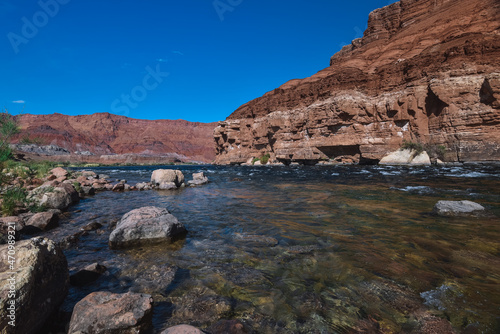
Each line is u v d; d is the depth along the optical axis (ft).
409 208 21.94
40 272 7.61
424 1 161.27
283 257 12.48
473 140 86.63
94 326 6.75
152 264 11.98
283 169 112.16
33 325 6.87
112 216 22.39
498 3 107.14
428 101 102.94
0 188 27.48
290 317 7.80
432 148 98.32
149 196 34.30
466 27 111.96
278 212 22.65
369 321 7.44
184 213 23.22
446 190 30.83
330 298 8.74
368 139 119.65
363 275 10.27
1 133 27.91
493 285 9.11
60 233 16.97
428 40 125.90
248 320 7.72
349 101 124.16
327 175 64.54
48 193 24.30
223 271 11.09
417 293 8.77
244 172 93.71
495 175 48.42
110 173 107.65
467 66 92.12
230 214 22.49
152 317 7.84
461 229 15.49
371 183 41.63
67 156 356.59
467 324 7.03
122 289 9.62
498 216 18.15
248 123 208.95
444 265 10.84
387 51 145.69
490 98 83.92
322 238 15.06
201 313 8.09
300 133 156.76
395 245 13.42
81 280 10.08
